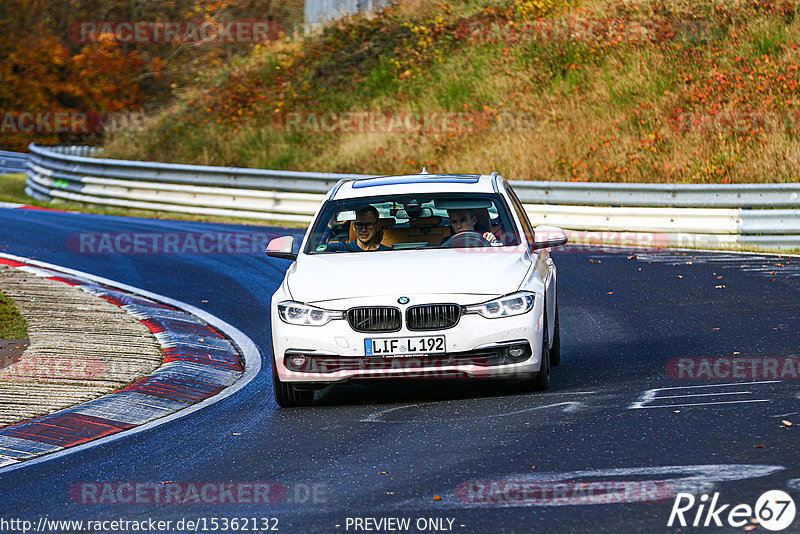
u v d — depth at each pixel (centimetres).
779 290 4494
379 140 9962
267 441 2473
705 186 6575
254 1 17412
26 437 2658
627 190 6931
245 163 10512
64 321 4197
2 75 16962
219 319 4472
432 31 11675
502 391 2927
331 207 3200
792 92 8581
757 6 10044
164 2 17588
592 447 2164
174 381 3284
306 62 12094
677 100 9044
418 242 3034
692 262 5553
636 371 3111
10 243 6812
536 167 8656
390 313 2691
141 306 4647
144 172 9294
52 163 10412
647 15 10531
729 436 2180
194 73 17288
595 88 9644
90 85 17238
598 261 5819
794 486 1781
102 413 2894
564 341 3794
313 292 2769
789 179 7444
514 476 1978
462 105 10175
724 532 1572
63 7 17538
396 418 2633
